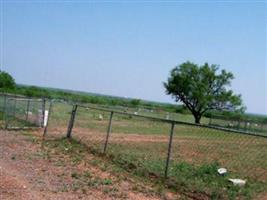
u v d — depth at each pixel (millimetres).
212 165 14164
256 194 10898
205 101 79688
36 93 78375
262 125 49031
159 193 10172
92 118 39719
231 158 18219
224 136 32219
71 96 89750
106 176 11703
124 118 45844
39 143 17406
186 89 81000
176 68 83125
